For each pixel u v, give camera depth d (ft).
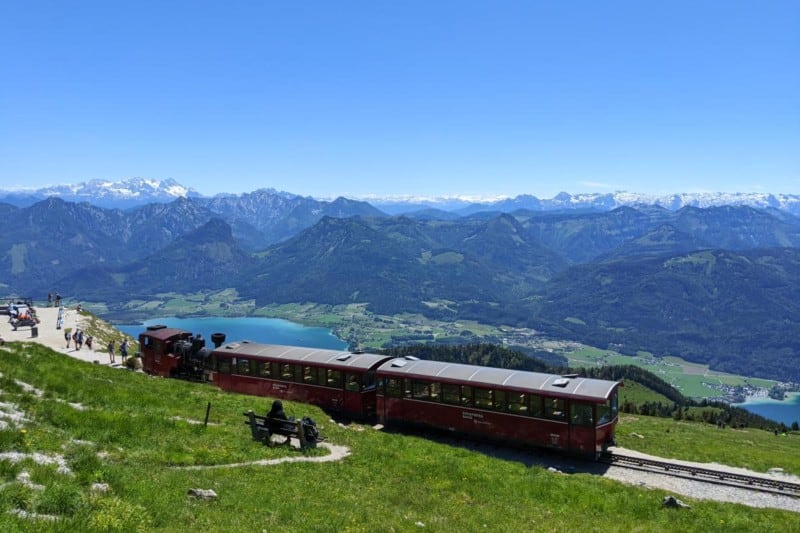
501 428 140.87
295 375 171.53
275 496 67.46
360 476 87.10
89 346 225.56
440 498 82.89
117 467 63.10
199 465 78.18
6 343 138.31
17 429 64.59
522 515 79.61
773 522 93.61
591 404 129.59
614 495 98.99
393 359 168.66
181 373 193.67
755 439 227.20
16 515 40.78
